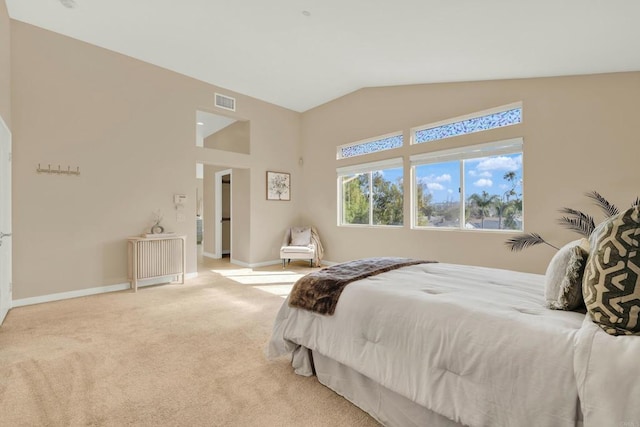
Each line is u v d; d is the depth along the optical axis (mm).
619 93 2992
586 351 932
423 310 1371
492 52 3020
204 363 2045
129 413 1519
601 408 860
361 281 1840
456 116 4109
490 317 1203
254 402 1618
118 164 4023
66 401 1612
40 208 3424
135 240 3896
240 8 3045
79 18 3309
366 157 5230
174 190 4574
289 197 6293
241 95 5496
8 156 3104
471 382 1144
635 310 927
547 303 1320
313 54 3926
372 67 4125
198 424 1441
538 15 2234
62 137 3580
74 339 2430
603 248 1020
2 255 2869
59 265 3557
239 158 5492
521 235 3527
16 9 3141
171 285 4297
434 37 2938
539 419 976
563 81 3275
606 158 3045
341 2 2656
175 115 4602
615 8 1980
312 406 1592
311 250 5523
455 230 4102
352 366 1539
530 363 1025
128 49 3959
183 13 3195
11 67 3234
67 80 3623
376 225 5180
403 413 1383
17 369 1950
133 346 2303
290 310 1959
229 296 3732
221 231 7141
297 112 6461
